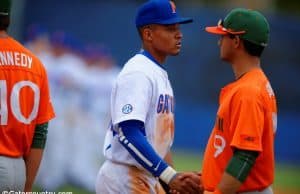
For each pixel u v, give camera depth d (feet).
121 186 69.15
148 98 67.92
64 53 154.20
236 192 65.26
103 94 156.56
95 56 156.56
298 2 292.81
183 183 65.72
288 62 220.43
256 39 65.72
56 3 225.35
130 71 68.33
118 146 69.05
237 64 66.59
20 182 67.77
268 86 65.72
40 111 69.05
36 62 68.90
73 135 152.05
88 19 225.35
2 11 67.62
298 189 172.45
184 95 220.64
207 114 219.61
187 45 220.64
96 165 155.02
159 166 65.72
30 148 69.05
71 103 152.15
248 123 62.69
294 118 220.23
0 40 67.72
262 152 65.00
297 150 220.23
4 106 66.49
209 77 220.43
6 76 66.74
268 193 65.92
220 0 282.56
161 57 70.90
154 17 69.82
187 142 219.00
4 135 66.54
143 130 67.10
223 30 66.59
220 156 65.36
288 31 220.43
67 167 152.05
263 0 284.41
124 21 224.12
